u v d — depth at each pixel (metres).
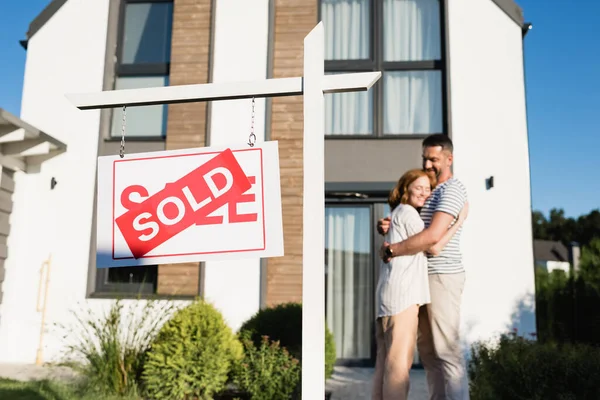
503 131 6.38
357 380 5.36
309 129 1.86
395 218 2.77
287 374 4.16
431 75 6.72
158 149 6.68
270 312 5.11
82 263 6.45
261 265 6.27
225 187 1.93
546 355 3.46
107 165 2.02
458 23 6.66
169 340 4.21
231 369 4.33
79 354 5.07
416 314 2.59
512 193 6.24
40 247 6.54
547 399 3.26
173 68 6.79
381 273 2.74
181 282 6.32
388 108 6.70
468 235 6.17
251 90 1.96
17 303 6.41
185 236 1.92
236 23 6.82
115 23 7.08
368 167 6.45
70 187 6.64
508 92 6.45
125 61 7.08
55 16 7.11
